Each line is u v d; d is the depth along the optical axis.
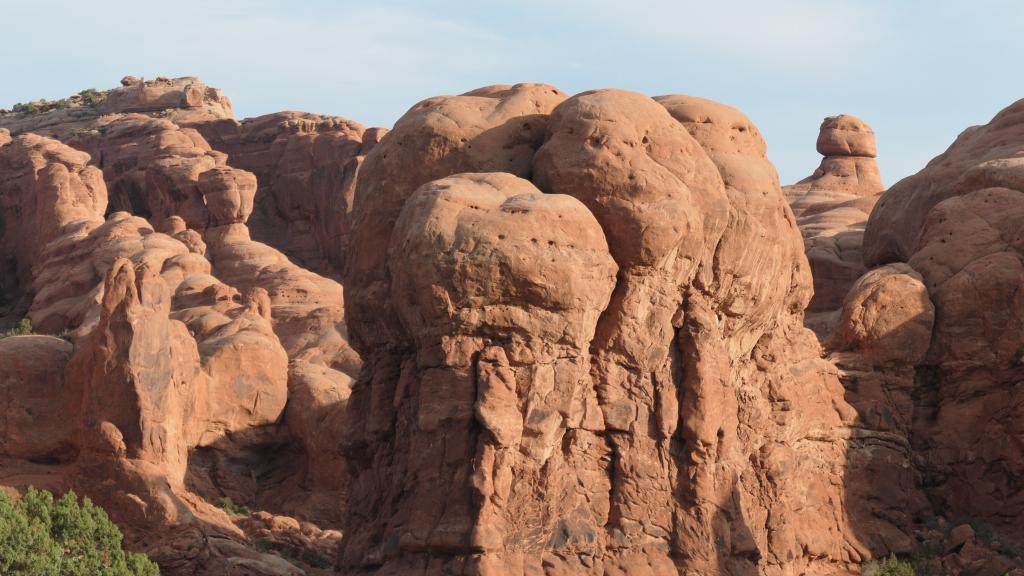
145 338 36.94
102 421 36.25
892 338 38.81
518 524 29.09
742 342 34.50
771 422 35.03
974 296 38.59
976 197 40.09
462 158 33.25
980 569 35.56
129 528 35.19
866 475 37.81
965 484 38.12
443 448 29.30
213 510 38.22
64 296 64.38
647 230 31.02
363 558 30.88
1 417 37.16
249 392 44.41
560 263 29.41
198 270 62.88
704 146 34.25
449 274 29.12
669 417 31.38
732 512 31.83
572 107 32.16
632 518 30.58
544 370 29.42
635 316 31.19
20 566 29.33
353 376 58.34
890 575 35.88
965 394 38.47
